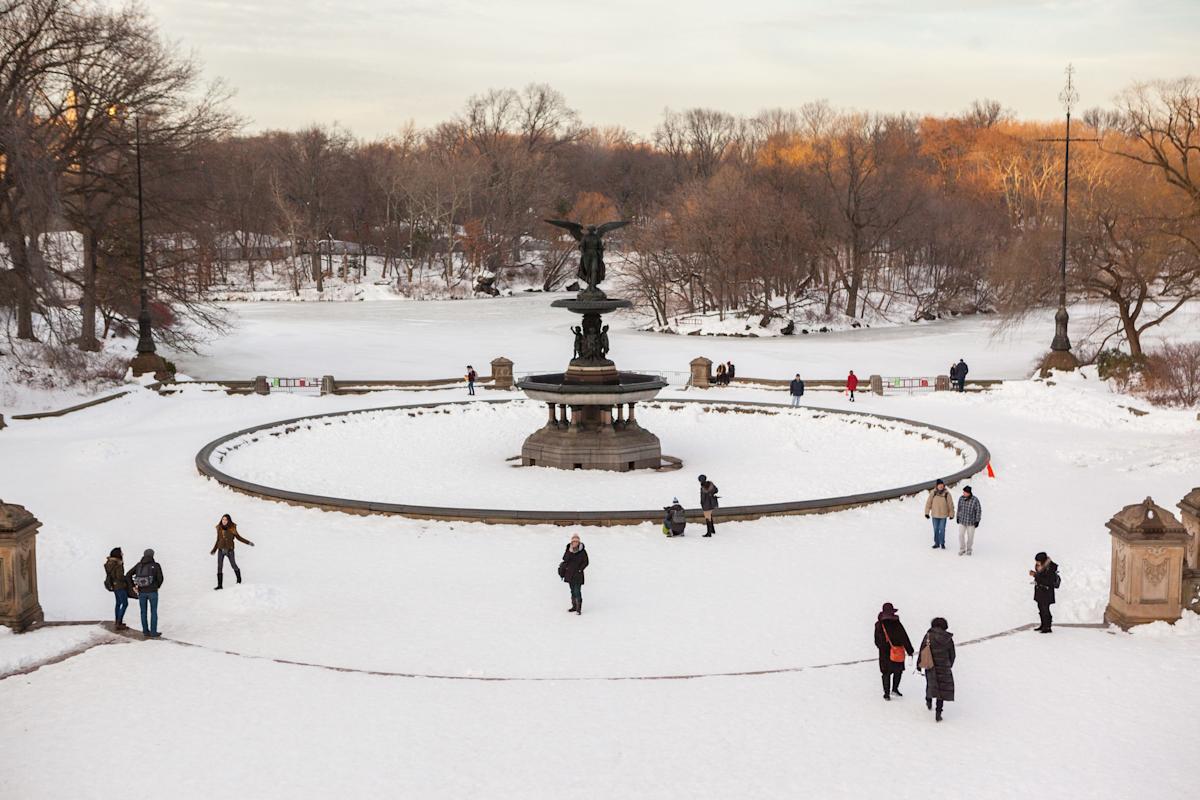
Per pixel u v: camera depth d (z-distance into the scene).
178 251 62.94
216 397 50.84
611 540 24.66
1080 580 20.47
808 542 24.41
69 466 34.16
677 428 43.12
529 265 148.50
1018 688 15.24
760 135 151.88
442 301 122.12
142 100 56.47
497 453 37.47
